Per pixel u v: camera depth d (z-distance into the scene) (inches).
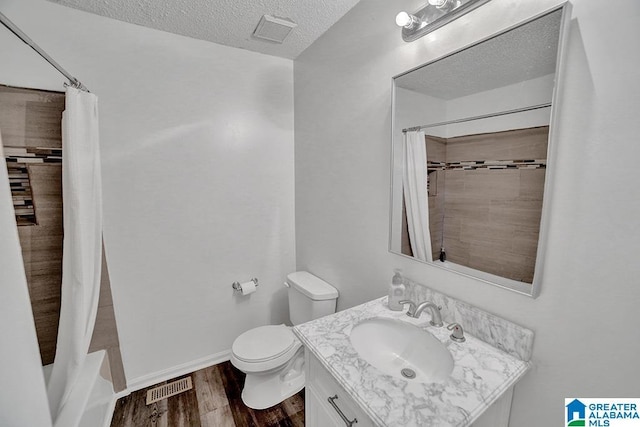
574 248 29.4
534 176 31.3
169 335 74.2
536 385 33.6
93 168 53.3
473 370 32.4
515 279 34.2
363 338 42.6
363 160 57.9
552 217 30.7
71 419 44.8
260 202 82.7
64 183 49.2
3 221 29.9
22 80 53.2
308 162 77.8
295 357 71.6
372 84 53.8
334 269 70.4
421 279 47.3
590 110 27.2
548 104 29.5
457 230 40.4
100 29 59.3
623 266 26.3
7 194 30.1
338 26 61.5
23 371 31.9
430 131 42.6
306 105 76.6
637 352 26.1
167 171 69.2
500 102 33.7
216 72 72.3
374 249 57.1
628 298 26.2
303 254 84.9
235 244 80.3
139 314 69.8
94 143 53.4
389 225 52.2
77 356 49.2
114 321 66.6
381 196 54.1
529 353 33.5
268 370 61.9
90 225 53.0
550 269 31.3
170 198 70.3
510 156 33.3
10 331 30.9
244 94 76.6
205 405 65.9
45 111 55.4
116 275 66.2
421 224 45.9
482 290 38.3
